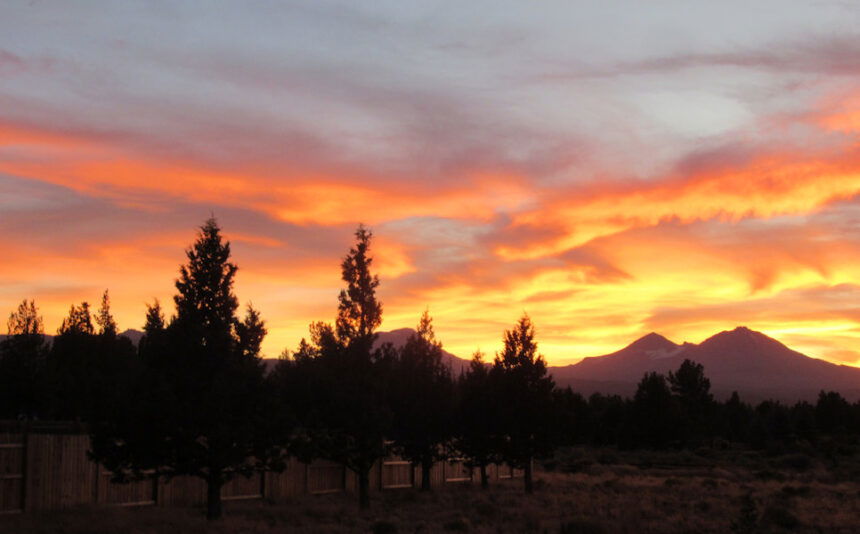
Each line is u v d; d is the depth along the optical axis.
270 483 31.59
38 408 43.06
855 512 29.31
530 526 24.86
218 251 25.61
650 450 80.38
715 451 76.25
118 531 21.23
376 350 31.72
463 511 29.20
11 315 44.22
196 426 24.09
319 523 25.31
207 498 27.02
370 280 32.06
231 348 25.20
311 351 35.72
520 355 40.78
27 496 23.05
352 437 30.84
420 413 38.56
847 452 73.81
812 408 101.12
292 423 25.56
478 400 40.81
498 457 41.59
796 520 25.70
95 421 23.77
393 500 33.66
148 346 25.41
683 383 99.75
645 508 29.75
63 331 45.41
